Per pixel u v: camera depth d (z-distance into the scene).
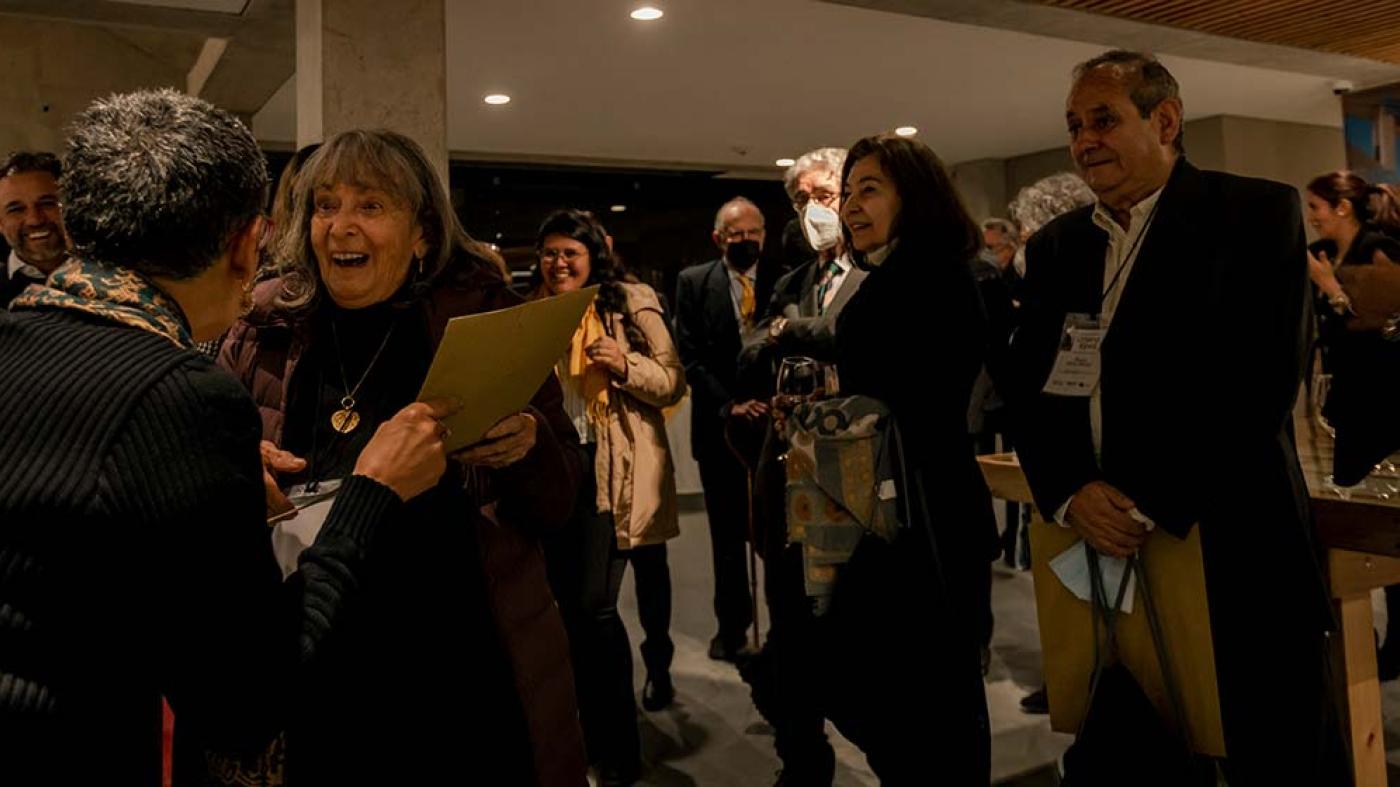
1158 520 1.67
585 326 2.87
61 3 4.05
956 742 1.95
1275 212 1.65
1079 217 1.88
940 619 1.94
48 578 0.81
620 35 5.12
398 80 3.30
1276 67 5.53
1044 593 1.92
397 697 1.30
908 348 1.93
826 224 2.46
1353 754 1.93
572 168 9.31
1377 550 1.70
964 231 1.99
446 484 1.38
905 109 7.10
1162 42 4.93
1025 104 6.96
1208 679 1.69
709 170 9.55
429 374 1.12
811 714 2.19
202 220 0.93
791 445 2.04
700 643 3.81
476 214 9.12
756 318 3.51
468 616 1.38
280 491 1.29
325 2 3.21
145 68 6.70
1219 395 1.65
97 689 0.84
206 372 0.89
